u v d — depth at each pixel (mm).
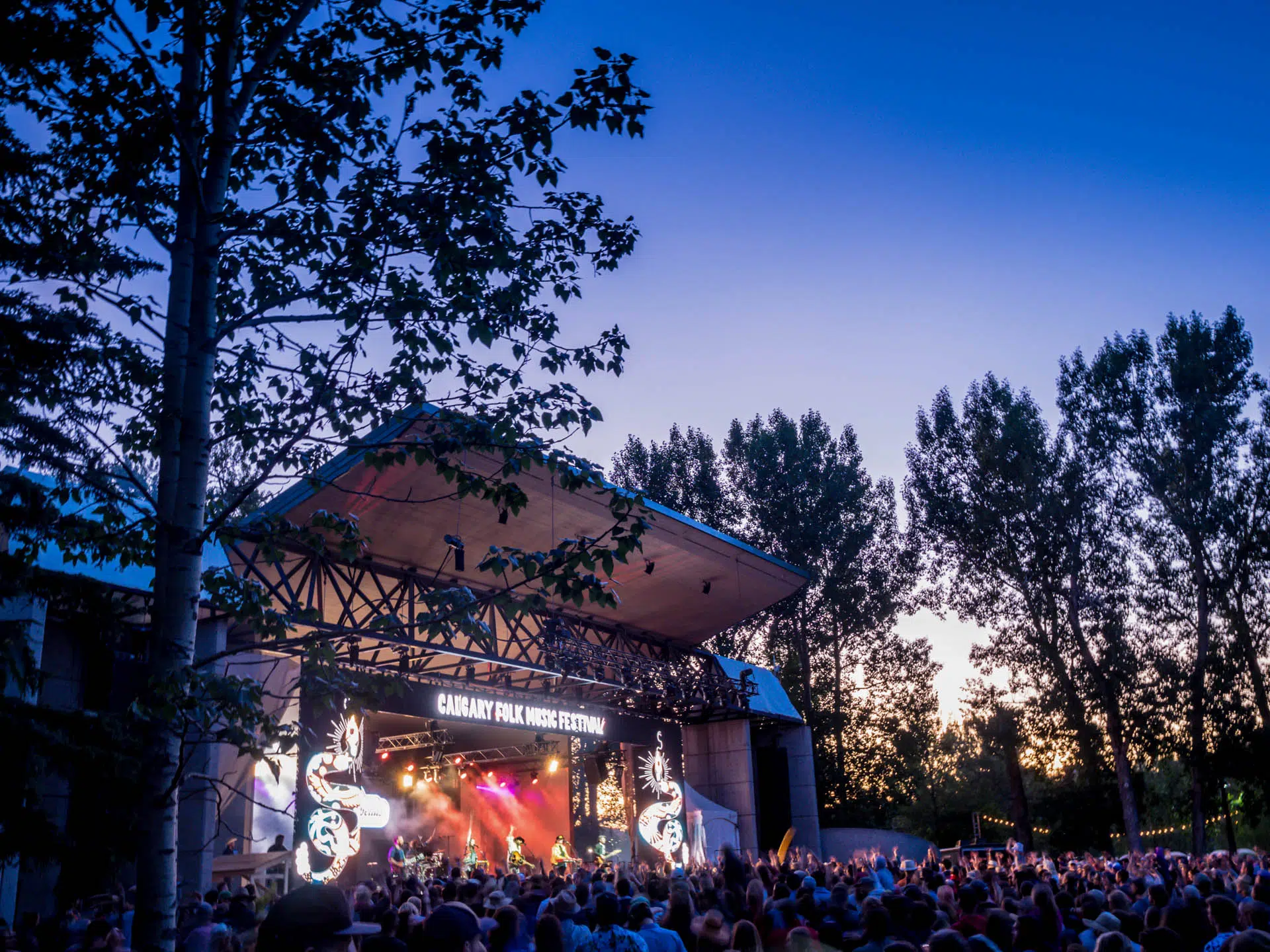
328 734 19594
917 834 58406
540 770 36250
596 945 7293
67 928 10898
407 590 23828
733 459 51844
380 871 28547
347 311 6887
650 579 30266
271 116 7203
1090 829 44875
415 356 7277
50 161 7070
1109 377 40656
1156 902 10867
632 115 7109
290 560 21094
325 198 6887
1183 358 39750
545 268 7512
